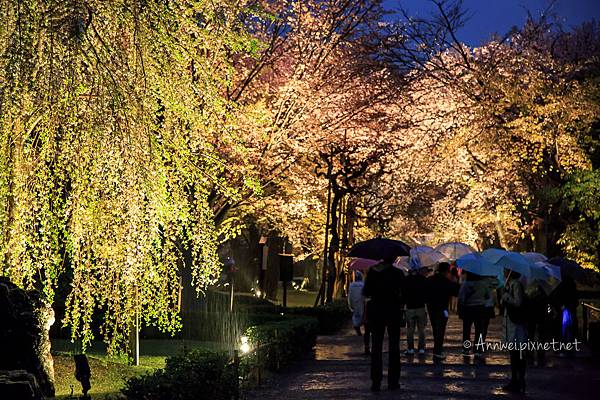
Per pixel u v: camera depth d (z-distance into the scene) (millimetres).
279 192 29750
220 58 10250
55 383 11562
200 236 9750
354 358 18250
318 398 12258
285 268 29078
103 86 8641
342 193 31844
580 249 25281
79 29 8492
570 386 13609
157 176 8914
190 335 22328
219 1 10328
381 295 12984
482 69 29938
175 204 9461
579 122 26672
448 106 33094
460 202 44531
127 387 9484
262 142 23797
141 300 9828
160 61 9125
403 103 32156
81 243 9523
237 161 22734
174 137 9492
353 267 21594
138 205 8867
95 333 19797
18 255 9039
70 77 8523
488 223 43531
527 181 29969
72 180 8984
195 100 9508
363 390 13070
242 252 52438
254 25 25188
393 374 13109
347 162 31797
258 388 13461
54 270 9469
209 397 10508
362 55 29797
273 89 26891
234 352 12219
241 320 23016
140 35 9031
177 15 9516
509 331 12945
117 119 8703
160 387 8977
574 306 18531
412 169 37781
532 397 12352
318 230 36969
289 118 26172
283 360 16438
